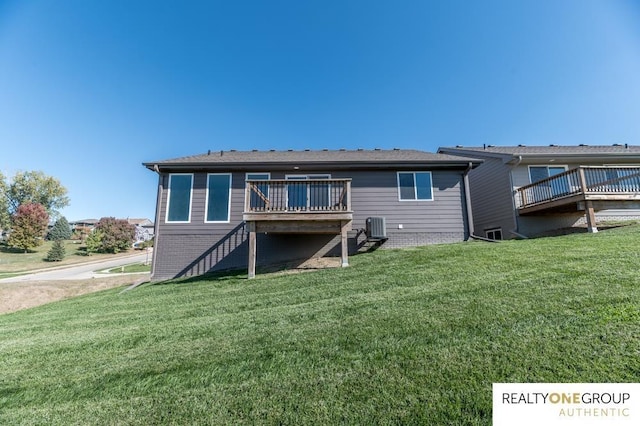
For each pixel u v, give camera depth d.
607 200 9.09
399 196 10.28
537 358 2.53
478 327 3.19
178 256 9.77
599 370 2.31
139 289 8.00
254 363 2.97
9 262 26.62
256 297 5.69
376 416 2.07
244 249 9.84
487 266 5.69
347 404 2.22
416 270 6.11
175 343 3.72
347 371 2.65
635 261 4.75
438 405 2.13
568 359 2.47
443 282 5.05
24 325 5.43
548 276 4.58
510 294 4.04
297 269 8.25
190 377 2.82
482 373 2.42
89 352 3.69
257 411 2.24
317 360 2.91
